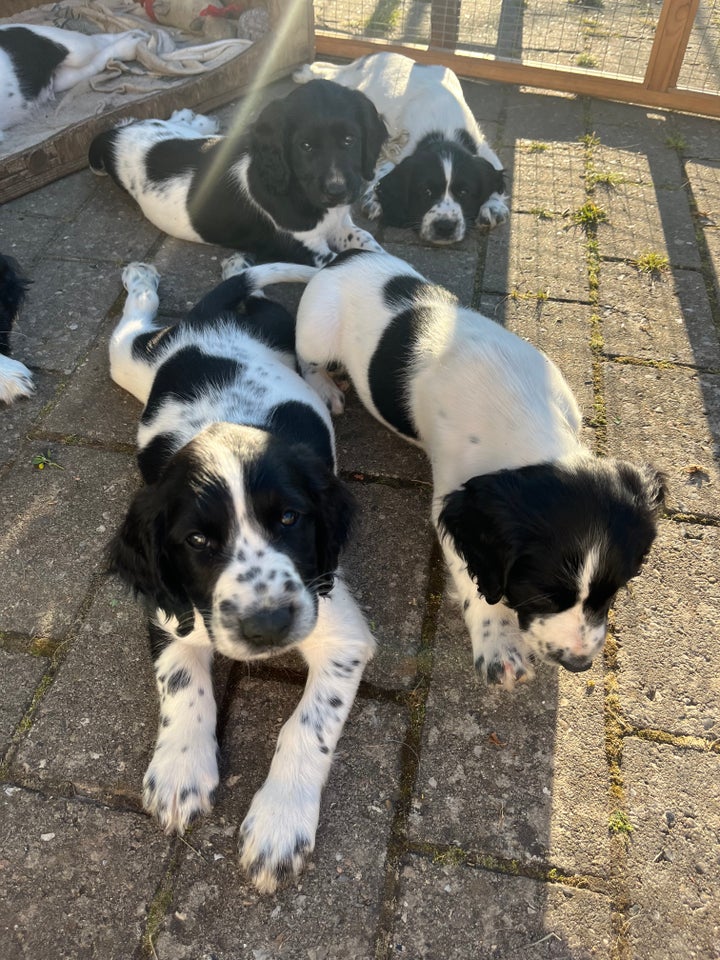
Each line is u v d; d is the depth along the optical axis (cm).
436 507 56
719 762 48
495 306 85
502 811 46
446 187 94
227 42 119
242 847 43
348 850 44
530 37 142
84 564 59
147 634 53
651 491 47
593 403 73
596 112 124
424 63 133
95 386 73
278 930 42
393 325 65
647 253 93
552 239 95
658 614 56
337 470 66
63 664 53
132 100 110
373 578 59
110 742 49
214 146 92
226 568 42
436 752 49
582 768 48
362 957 41
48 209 97
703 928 42
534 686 52
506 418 54
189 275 88
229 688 52
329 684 47
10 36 109
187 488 43
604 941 42
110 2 132
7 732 49
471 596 54
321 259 92
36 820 45
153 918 42
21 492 64
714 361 78
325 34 137
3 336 75
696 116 124
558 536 44
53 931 41
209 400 57
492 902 43
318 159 85
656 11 142
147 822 45
